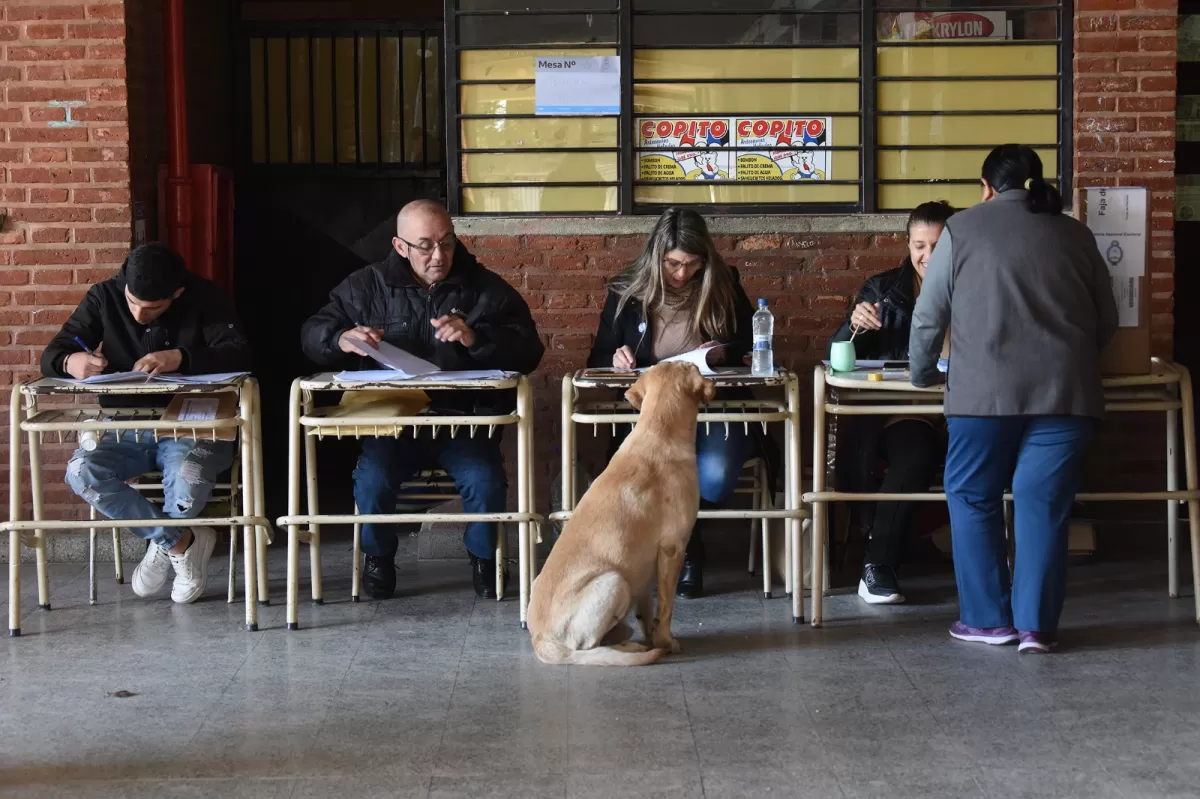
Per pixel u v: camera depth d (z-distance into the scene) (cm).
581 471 573
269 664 451
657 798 342
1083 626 486
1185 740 376
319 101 748
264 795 346
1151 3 584
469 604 524
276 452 768
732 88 606
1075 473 446
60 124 588
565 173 613
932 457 513
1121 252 471
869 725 389
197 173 635
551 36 605
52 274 594
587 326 611
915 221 525
